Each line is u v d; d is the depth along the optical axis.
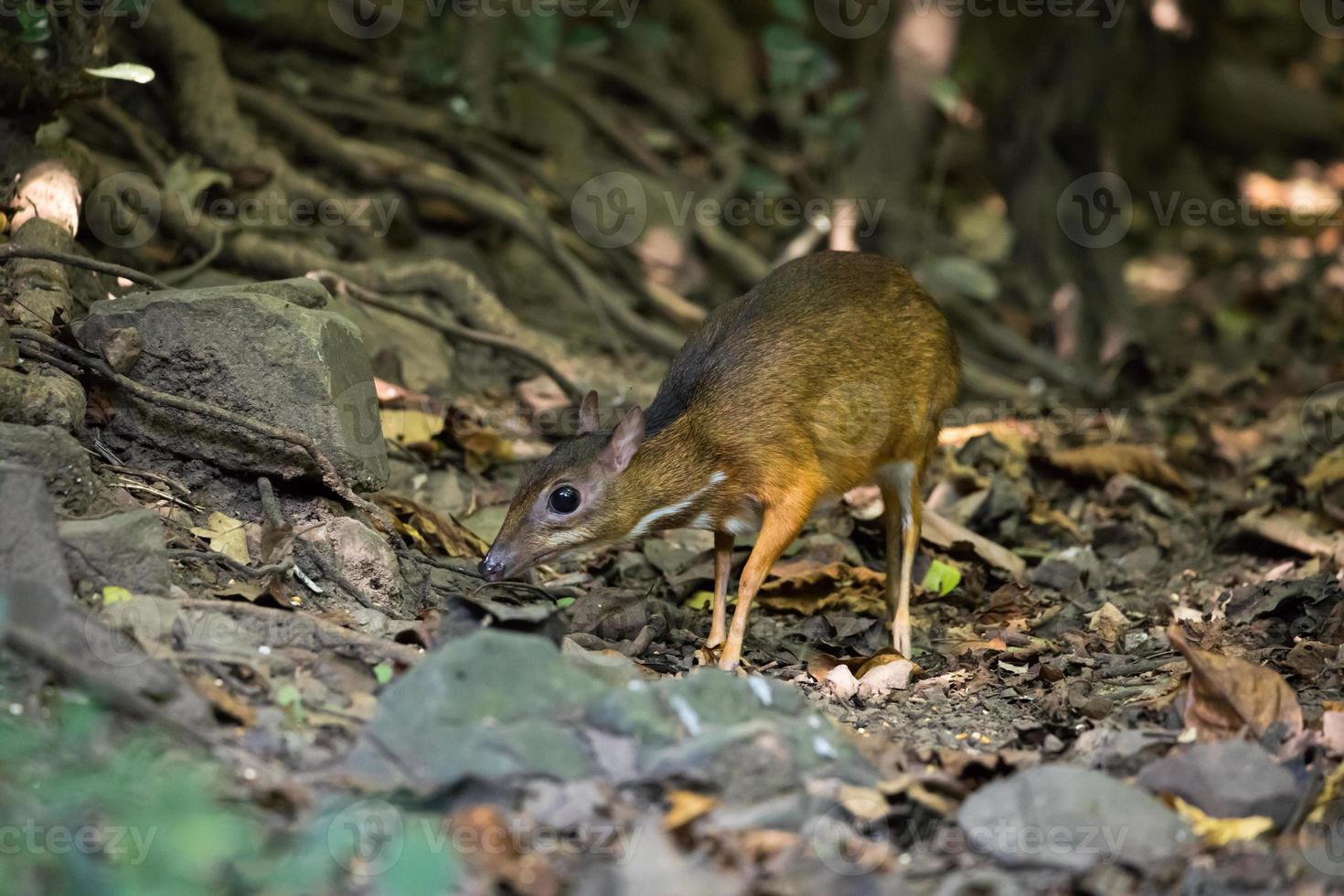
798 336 9.98
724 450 9.81
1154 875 6.41
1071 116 18.55
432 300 14.27
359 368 9.66
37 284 9.92
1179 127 22.42
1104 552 12.44
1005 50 20.80
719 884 6.02
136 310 9.07
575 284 15.84
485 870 5.99
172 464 9.23
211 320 9.08
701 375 10.02
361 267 13.84
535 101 18.28
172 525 8.73
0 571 6.95
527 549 9.73
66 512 8.04
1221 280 20.77
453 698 6.78
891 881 6.18
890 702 8.88
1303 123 23.69
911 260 18.47
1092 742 7.81
